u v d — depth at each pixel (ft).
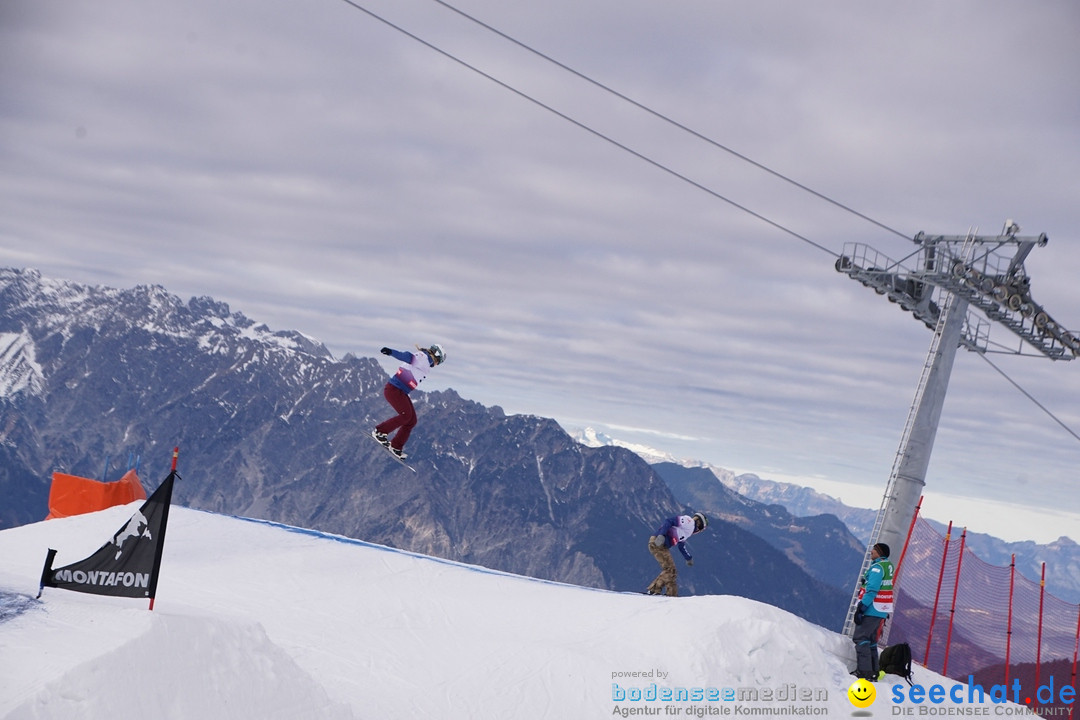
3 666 35.14
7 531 73.10
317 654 52.54
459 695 49.60
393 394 67.82
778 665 56.95
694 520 71.36
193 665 38.65
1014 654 69.00
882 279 89.56
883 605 60.80
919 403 84.07
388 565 70.69
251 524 79.25
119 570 42.63
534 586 69.31
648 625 58.65
